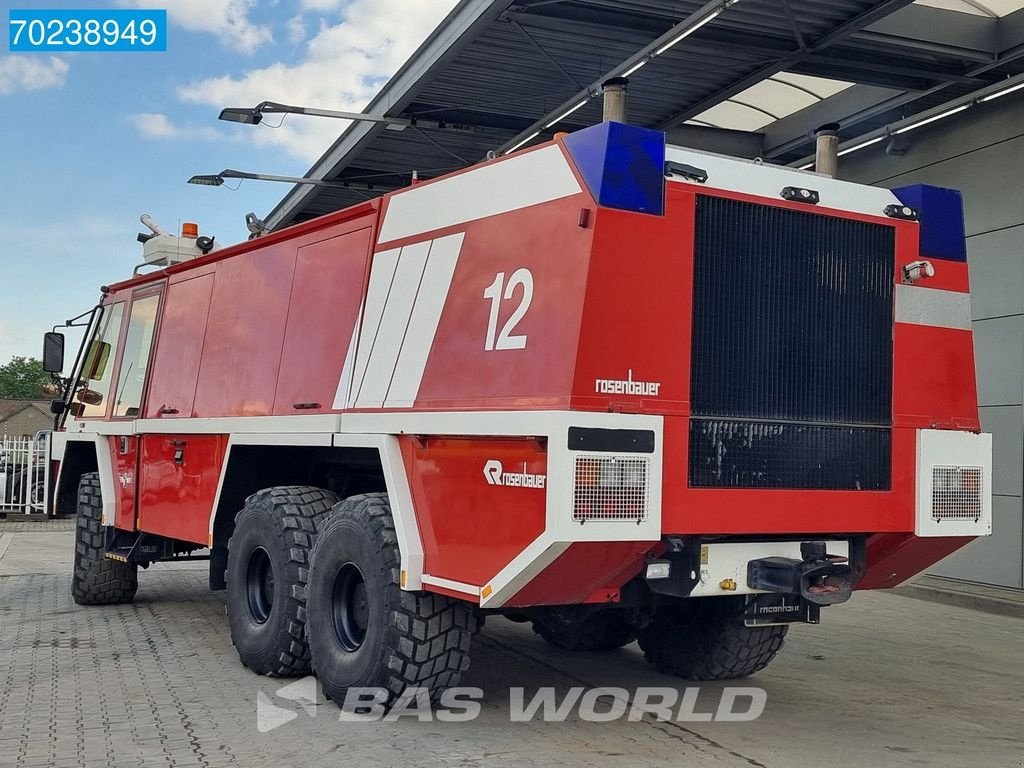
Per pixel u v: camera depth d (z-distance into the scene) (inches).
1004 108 443.2
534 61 430.3
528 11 378.3
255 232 303.0
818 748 203.6
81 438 374.6
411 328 217.5
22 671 260.5
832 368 206.2
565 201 185.2
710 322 191.6
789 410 200.1
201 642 299.4
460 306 204.5
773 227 200.5
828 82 459.2
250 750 194.1
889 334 214.7
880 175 505.7
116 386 359.3
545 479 174.6
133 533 352.8
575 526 171.3
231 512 282.5
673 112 486.3
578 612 210.5
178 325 326.3
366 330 232.7
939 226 223.8
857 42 391.5
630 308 181.2
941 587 433.7
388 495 221.6
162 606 366.3
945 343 222.1
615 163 181.8
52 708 224.2
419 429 206.4
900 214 216.8
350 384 233.5
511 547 181.3
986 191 450.3
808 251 204.7
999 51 402.3
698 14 342.3
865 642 328.5
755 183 199.3
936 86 428.1
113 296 383.2
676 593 192.1
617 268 180.2
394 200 233.3
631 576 193.2
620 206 181.5
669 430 184.2
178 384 315.9
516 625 339.3
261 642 251.0
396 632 208.8
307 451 262.5
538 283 186.7
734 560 196.5
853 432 208.1
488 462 189.0
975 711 239.8
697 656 257.3
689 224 190.1
